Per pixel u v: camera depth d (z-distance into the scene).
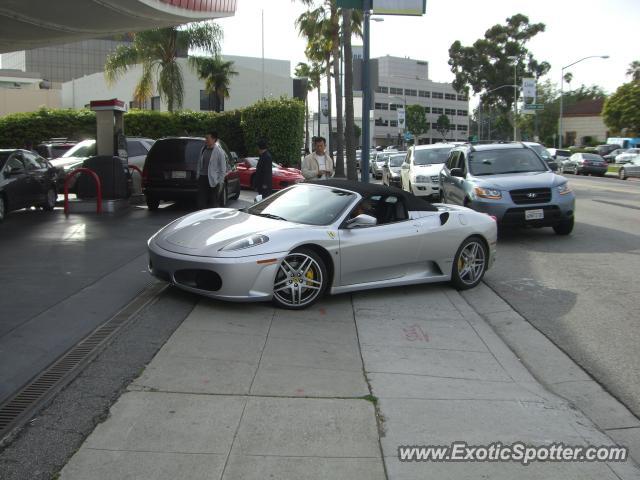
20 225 11.48
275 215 7.02
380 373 4.82
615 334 6.07
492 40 80.81
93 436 3.55
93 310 5.97
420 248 7.15
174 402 4.05
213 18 16.83
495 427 3.97
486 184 11.34
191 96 46.62
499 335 6.06
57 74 122.44
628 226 13.45
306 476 3.26
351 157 22.00
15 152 12.73
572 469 3.48
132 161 18.06
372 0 12.28
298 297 6.35
